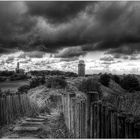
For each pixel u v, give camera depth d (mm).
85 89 20641
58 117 8648
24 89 23281
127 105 8078
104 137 3398
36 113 9648
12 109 8141
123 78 36156
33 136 5750
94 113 3820
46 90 18844
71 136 5582
